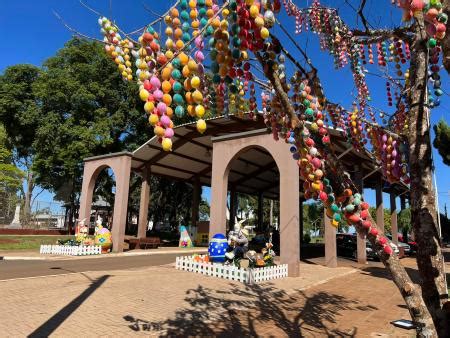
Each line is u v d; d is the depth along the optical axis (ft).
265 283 29.84
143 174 66.03
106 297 21.61
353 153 43.45
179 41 7.24
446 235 109.29
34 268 34.76
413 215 9.07
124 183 55.67
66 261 41.81
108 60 81.15
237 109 11.23
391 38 13.91
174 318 17.90
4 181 89.97
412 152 9.37
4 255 45.21
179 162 68.39
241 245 32.30
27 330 15.15
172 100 6.67
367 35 14.30
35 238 66.03
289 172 36.17
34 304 19.39
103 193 100.12
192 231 73.41
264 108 11.26
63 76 80.18
